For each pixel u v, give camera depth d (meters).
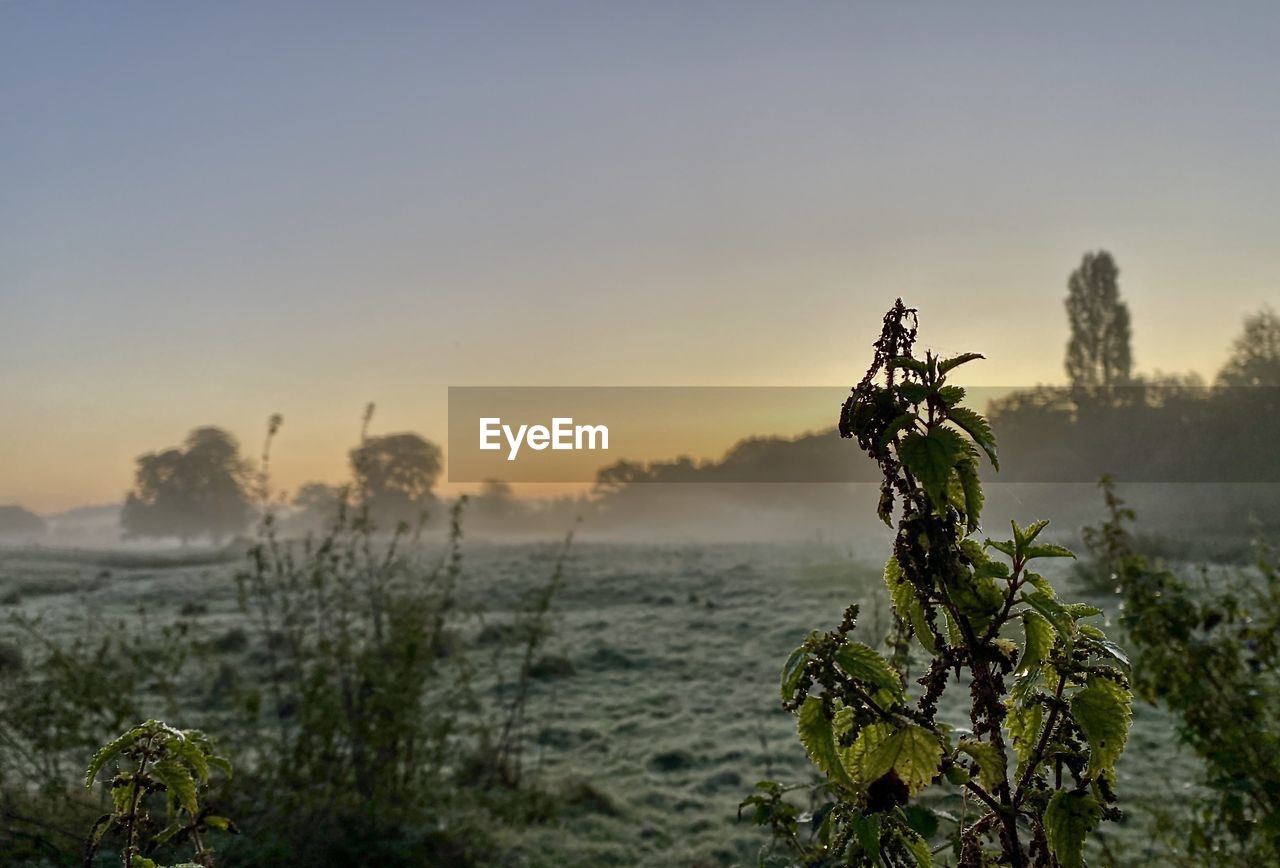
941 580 1.35
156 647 7.04
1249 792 3.29
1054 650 1.43
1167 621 3.92
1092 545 4.31
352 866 5.60
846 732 1.39
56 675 5.85
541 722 10.71
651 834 7.16
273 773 6.12
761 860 2.30
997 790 1.41
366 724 6.57
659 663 14.27
